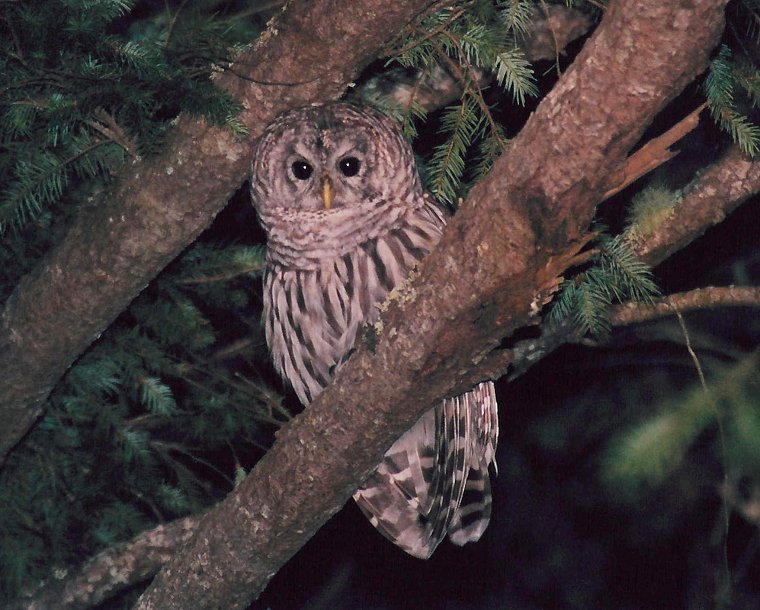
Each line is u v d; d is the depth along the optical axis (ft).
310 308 34.35
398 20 26.08
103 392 36.37
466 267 22.04
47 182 29.09
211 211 29.40
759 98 27.37
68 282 30.27
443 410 33.24
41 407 33.17
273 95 27.76
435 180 29.07
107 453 34.99
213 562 28.40
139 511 36.35
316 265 33.83
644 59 19.38
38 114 26.78
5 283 34.19
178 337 34.81
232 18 31.55
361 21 26.13
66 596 33.94
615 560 45.78
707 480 38.29
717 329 38.24
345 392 24.95
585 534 45.96
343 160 33.24
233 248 35.91
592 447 44.37
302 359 35.45
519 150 20.97
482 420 35.14
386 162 33.47
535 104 34.53
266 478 26.96
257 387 35.83
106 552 34.01
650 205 31.45
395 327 23.59
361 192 33.27
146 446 35.42
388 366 23.95
